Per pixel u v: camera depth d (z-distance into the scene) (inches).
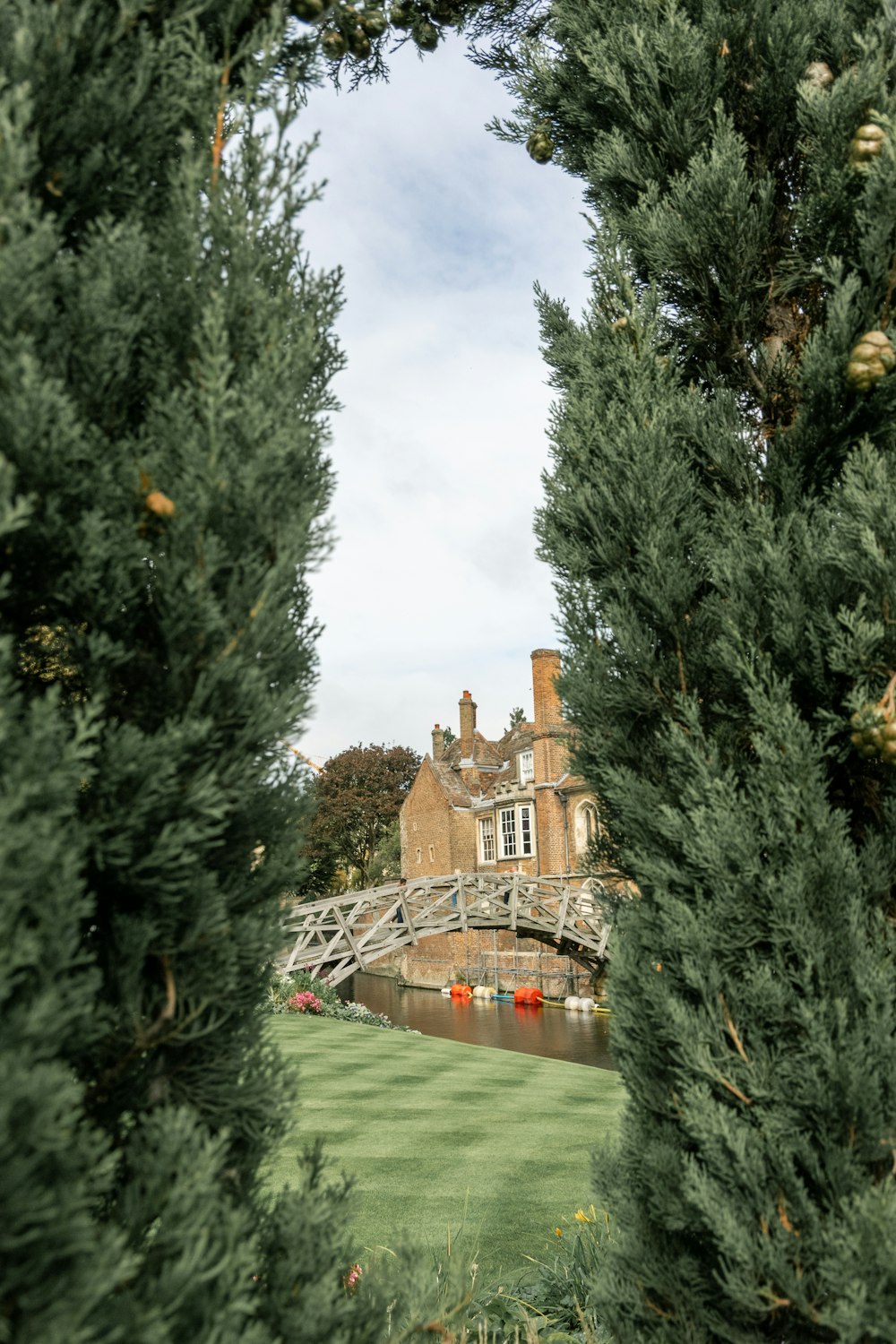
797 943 96.5
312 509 84.9
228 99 86.7
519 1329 145.6
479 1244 202.7
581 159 158.6
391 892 975.0
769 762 101.3
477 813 1638.8
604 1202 115.3
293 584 87.9
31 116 73.6
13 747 59.3
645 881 111.7
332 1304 77.9
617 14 138.2
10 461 64.9
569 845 1294.3
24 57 71.9
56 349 72.4
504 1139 304.2
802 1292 90.4
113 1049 71.9
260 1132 82.4
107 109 77.9
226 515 76.8
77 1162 58.1
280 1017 693.3
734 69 129.7
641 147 135.0
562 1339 149.2
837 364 107.7
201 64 84.4
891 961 97.2
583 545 126.8
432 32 164.7
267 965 84.0
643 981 106.3
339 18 134.6
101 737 73.8
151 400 78.4
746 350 129.0
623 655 119.6
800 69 124.0
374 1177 258.1
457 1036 944.3
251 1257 67.9
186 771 74.9
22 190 70.7
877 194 108.9
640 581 116.5
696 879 106.5
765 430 126.7
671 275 132.1
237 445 78.6
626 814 112.9
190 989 74.0
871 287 109.5
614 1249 110.9
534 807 1441.9
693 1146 105.2
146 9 84.8
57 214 78.0
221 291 82.4
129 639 75.0
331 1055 500.7
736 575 109.2
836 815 100.0
